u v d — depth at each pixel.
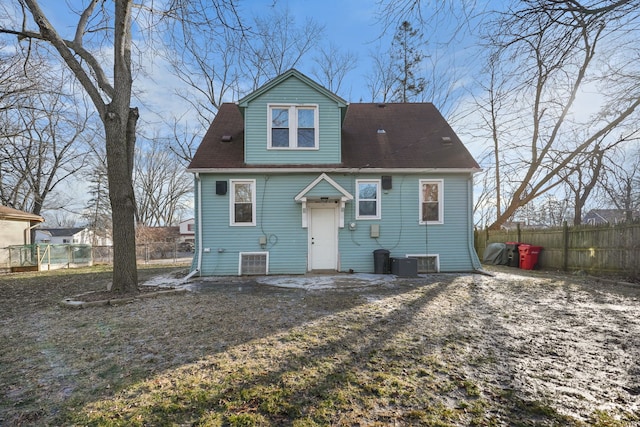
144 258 22.45
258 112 10.24
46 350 3.79
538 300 6.16
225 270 9.94
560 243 10.80
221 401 2.58
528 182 13.87
